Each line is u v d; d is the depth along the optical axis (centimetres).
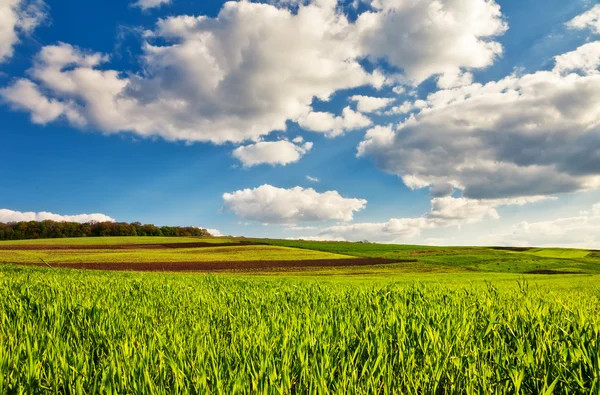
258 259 6931
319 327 433
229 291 945
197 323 487
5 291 748
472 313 526
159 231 14038
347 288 1043
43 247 8231
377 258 7581
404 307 576
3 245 8512
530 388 298
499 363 317
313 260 6962
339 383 275
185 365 311
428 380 298
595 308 682
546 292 1047
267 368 303
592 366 297
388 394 270
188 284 1176
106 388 262
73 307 568
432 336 375
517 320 474
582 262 7619
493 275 3806
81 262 5819
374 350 353
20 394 258
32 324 481
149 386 270
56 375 295
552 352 348
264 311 595
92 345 392
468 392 277
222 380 282
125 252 7512
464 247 10144
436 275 3903
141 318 533
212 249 8400
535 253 9844
